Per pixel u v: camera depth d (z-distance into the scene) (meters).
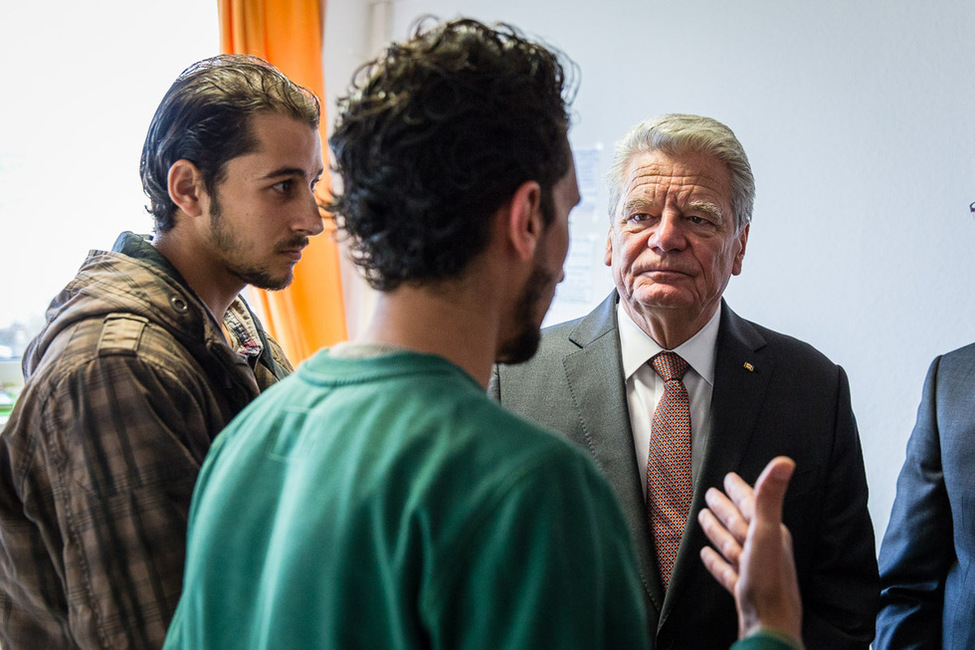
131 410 0.87
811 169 2.33
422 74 0.58
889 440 2.26
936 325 2.19
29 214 2.31
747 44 2.40
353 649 0.52
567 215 0.66
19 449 0.90
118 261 1.00
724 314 1.31
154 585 0.86
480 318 0.61
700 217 1.18
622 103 2.59
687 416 1.22
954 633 1.24
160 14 2.55
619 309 1.35
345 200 0.64
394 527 0.51
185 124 1.00
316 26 2.60
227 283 1.10
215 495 0.64
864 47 2.24
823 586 1.23
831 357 2.32
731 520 0.63
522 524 0.49
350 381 0.60
